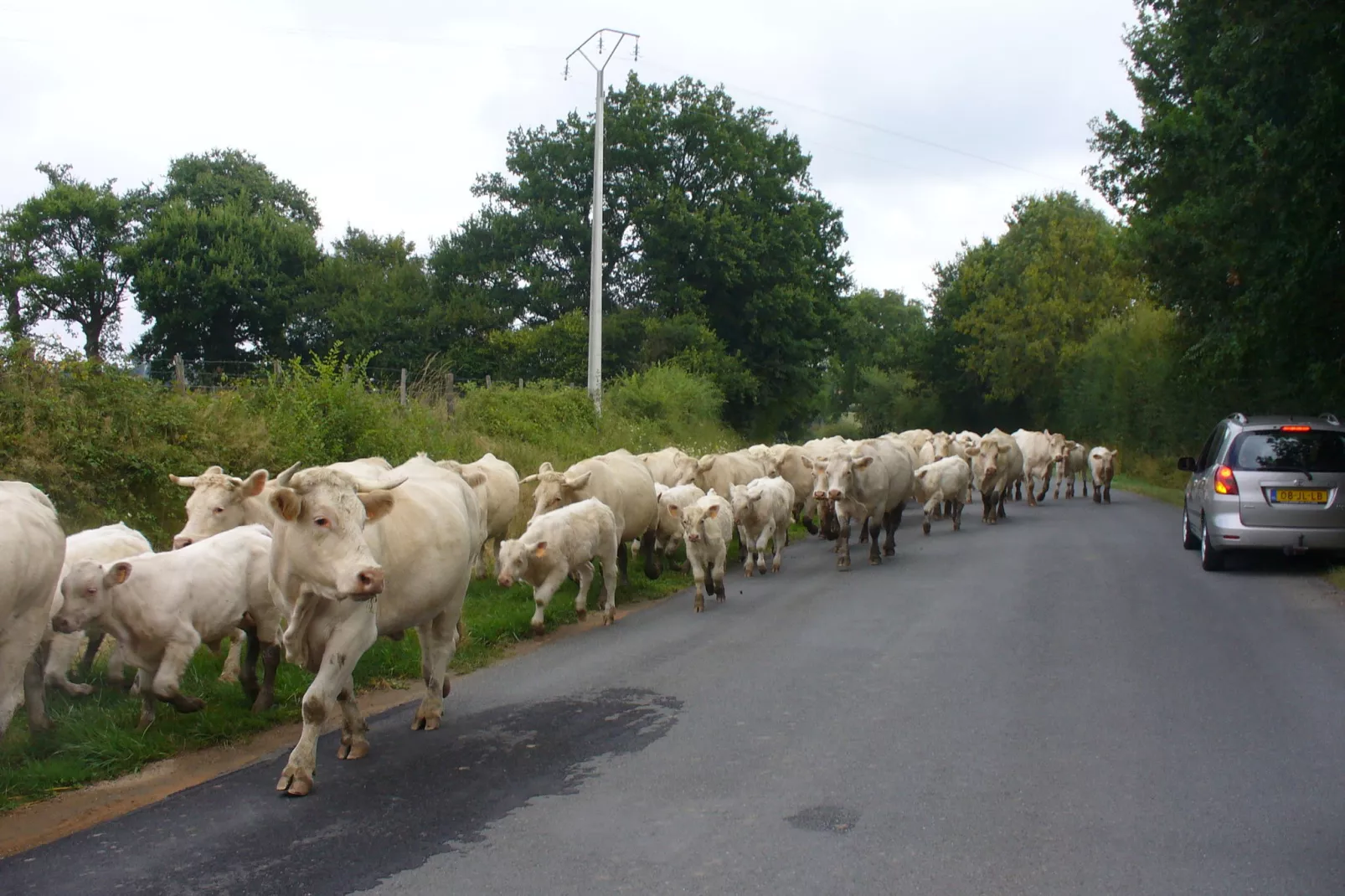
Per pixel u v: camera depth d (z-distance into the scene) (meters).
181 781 6.20
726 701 7.71
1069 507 25.95
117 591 7.09
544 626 10.55
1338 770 5.91
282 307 42.22
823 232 51.25
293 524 6.03
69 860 4.96
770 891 4.49
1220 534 13.36
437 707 7.26
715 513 12.15
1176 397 32.28
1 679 6.10
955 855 4.82
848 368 90.12
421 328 40.84
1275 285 15.23
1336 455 13.16
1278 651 8.95
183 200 45.47
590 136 44.81
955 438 26.53
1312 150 13.48
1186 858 4.75
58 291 39.66
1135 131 24.64
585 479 12.33
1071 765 6.09
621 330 41.56
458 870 4.78
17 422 11.06
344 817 5.48
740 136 46.84
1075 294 56.69
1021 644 9.42
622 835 5.16
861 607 11.54
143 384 12.95
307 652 6.31
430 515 7.23
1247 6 13.27
